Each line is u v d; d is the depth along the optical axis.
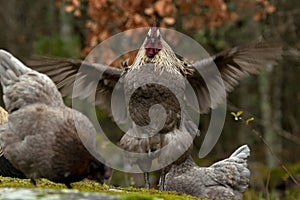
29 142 8.52
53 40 25.22
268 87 27.86
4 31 30.47
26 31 30.88
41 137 8.48
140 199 7.94
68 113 8.62
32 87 8.91
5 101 9.06
